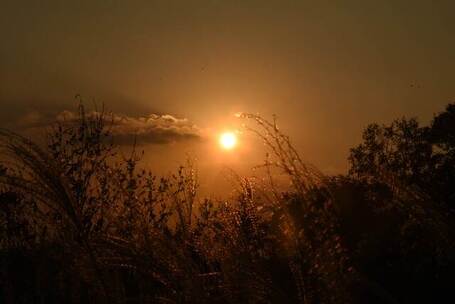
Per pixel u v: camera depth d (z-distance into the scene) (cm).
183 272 443
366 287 443
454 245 461
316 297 422
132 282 459
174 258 449
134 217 478
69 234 445
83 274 439
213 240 473
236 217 469
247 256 449
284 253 441
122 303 436
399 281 464
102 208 487
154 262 446
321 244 430
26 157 448
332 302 420
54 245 456
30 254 469
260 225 462
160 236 464
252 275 441
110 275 443
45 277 460
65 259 447
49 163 453
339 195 475
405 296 459
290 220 445
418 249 473
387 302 446
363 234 471
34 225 472
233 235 464
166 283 442
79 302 450
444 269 466
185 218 481
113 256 449
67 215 445
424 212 473
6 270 471
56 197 445
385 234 475
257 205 468
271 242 449
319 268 424
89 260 439
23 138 452
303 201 453
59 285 457
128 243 454
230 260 450
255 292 438
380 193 497
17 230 470
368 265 467
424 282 464
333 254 429
